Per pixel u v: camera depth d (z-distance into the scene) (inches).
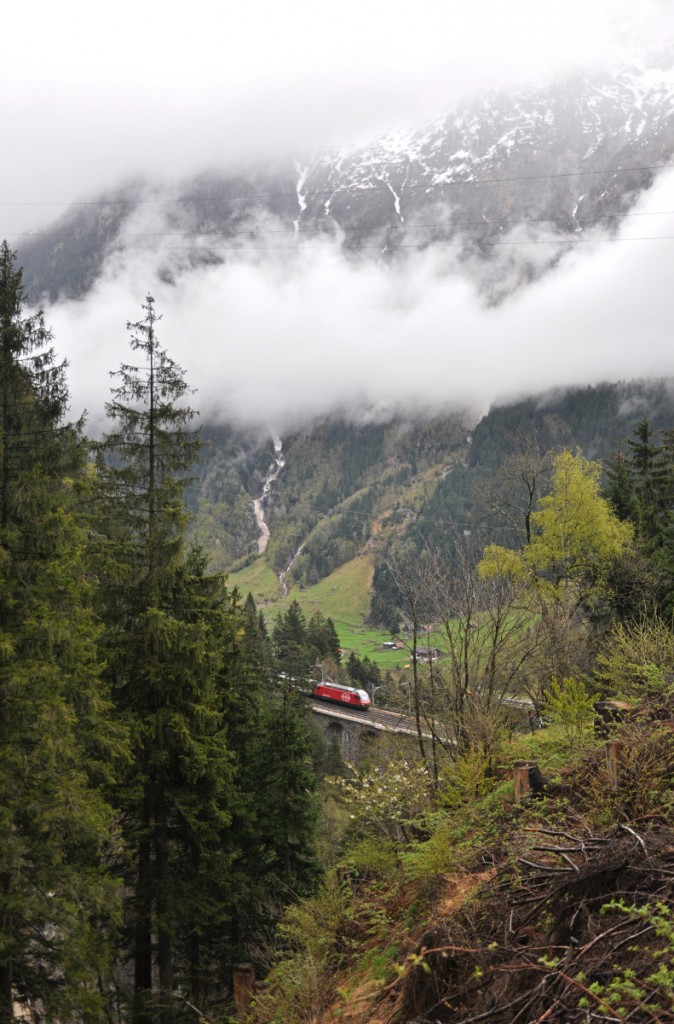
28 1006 559.8
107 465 677.3
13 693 497.0
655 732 304.8
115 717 619.8
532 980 184.7
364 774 514.6
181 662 641.0
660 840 201.8
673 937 157.6
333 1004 312.8
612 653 534.3
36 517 534.0
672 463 1461.6
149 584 652.7
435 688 660.7
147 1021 583.8
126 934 669.9
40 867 509.0
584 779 313.1
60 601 539.8
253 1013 352.8
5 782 483.2
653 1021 142.2
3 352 571.5
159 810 653.3
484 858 305.4
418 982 225.9
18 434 569.3
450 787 444.1
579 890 198.7
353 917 376.2
